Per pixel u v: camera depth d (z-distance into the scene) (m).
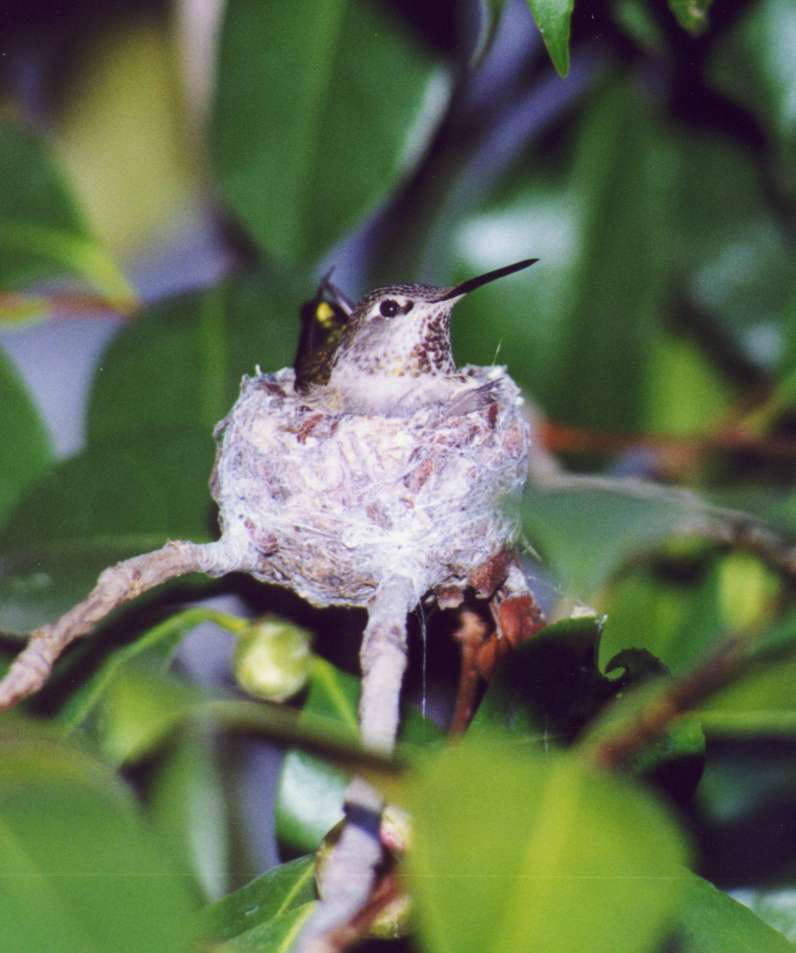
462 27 0.72
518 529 0.69
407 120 0.72
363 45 0.72
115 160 0.83
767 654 0.63
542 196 0.73
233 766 0.70
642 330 0.73
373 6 0.72
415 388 0.73
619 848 0.45
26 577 0.69
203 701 0.61
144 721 0.61
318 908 0.63
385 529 0.69
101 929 0.45
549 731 0.66
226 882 0.69
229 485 0.69
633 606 0.69
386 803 0.62
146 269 0.83
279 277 0.72
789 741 0.70
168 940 0.46
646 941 0.42
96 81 0.82
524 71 0.75
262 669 0.68
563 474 0.72
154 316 0.72
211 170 0.72
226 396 0.72
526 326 0.73
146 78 0.82
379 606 0.64
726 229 0.75
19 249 0.73
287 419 0.70
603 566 0.57
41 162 0.73
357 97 0.72
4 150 0.73
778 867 0.69
